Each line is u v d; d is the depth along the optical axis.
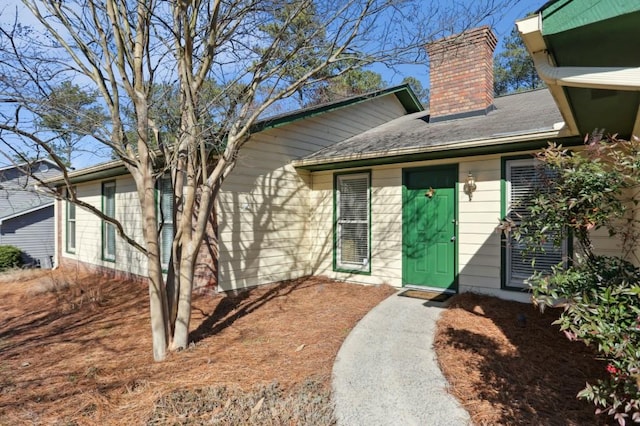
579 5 2.13
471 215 6.18
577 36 2.27
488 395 3.04
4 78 3.68
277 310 5.80
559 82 2.48
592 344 2.69
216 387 3.34
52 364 4.26
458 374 3.41
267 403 3.03
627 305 2.18
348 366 3.60
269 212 7.49
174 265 4.50
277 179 7.64
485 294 6.00
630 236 3.30
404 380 3.31
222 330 5.01
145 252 4.20
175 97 4.89
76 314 6.45
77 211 11.34
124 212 9.12
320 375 3.52
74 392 3.48
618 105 3.36
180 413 2.93
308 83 5.00
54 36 4.26
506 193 5.85
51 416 3.06
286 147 7.80
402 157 6.59
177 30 4.32
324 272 8.16
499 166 5.90
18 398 3.41
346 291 6.83
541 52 2.49
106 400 3.27
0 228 15.18
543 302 2.59
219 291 6.61
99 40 4.38
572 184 2.62
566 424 2.62
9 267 13.68
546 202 2.74
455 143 5.71
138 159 4.25
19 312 6.96
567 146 5.15
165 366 3.94
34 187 5.80
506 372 3.42
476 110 7.44
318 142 8.52
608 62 2.63
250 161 7.10
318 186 8.32
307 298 6.44
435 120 8.10
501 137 5.29
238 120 4.64
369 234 7.49
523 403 2.91
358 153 6.85
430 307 5.48
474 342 4.12
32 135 3.38
